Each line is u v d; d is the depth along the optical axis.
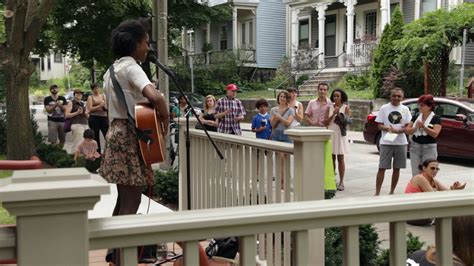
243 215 1.59
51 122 12.20
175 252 3.80
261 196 3.76
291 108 7.68
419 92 15.55
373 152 12.40
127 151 2.99
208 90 23.66
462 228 1.92
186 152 5.13
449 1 18.62
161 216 1.54
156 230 1.49
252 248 1.62
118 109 3.02
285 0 25.28
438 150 10.89
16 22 9.29
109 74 3.09
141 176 3.01
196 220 1.53
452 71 16.72
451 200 1.82
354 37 22.62
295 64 23.47
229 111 8.20
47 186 1.29
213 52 25.47
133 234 1.47
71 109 10.55
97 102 9.84
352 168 10.09
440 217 1.83
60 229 1.32
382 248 5.01
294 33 25.16
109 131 3.07
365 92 17.98
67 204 1.31
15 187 1.28
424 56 14.21
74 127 10.53
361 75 19.30
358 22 22.55
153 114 2.88
